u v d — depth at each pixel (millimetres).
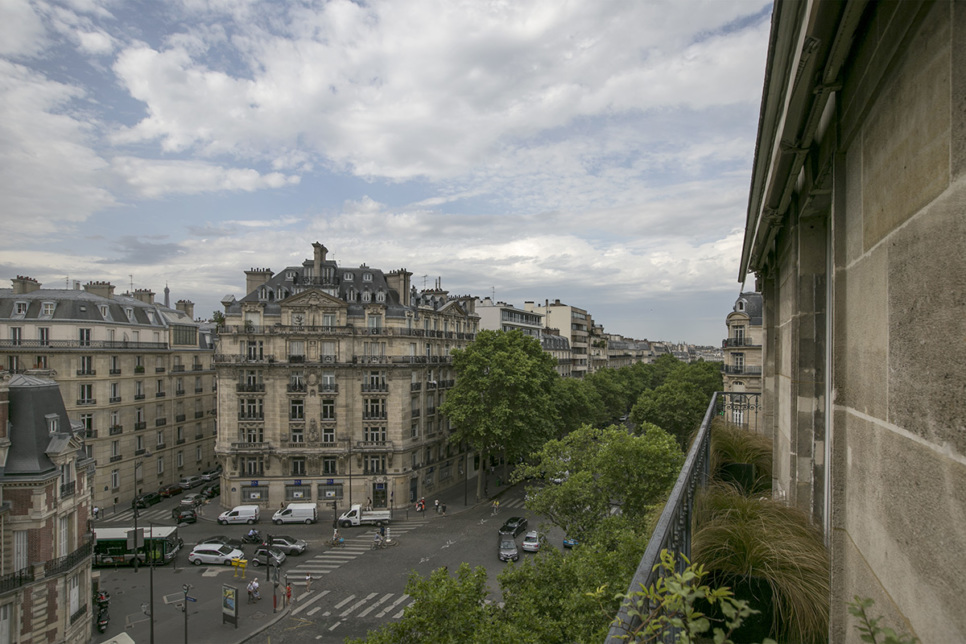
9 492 28203
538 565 21672
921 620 2938
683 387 69375
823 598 5598
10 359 54062
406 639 18953
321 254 63938
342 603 36625
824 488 7527
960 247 2455
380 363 57875
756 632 5812
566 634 18562
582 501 33125
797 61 4242
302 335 57250
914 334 3053
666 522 4250
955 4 2480
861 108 4031
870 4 3658
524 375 57188
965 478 2414
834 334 4773
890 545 3455
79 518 31594
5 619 27219
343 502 57531
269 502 56875
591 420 78438
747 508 7301
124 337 61125
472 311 80875
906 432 3170
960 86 2438
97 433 57219
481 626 18391
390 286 65875
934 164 2768
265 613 35312
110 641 30250
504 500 61719
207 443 74500
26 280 59969
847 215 4609
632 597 3324
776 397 11508
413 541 48312
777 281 11602
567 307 125688
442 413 65125
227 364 56750
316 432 57344
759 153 6961
